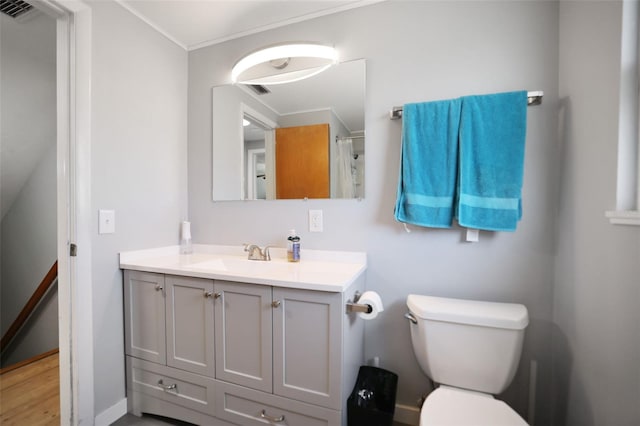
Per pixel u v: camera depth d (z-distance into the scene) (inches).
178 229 71.7
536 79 48.9
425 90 54.8
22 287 95.0
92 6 52.7
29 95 74.4
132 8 59.7
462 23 52.8
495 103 48.1
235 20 63.8
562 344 46.1
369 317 44.7
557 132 47.7
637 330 30.5
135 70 61.0
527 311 46.8
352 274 48.8
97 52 53.6
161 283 54.6
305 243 63.2
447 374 45.3
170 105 69.6
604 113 36.9
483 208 48.3
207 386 51.2
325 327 43.1
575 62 43.3
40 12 57.7
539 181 48.8
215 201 71.5
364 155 58.7
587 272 39.7
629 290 31.7
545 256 48.6
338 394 42.5
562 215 46.4
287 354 45.4
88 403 51.9
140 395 57.2
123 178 58.5
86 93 51.5
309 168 62.6
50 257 88.4
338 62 60.3
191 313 52.2
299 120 63.2
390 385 52.4
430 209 51.3
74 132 50.6
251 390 47.9
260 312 46.8
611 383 34.5
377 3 57.8
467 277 52.7
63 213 51.1
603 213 36.6
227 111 70.1
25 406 60.4
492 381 43.2
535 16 49.0
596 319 37.6
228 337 49.3
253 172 67.5
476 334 43.6
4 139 77.9
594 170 38.7
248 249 65.5
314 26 62.2
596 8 38.5
